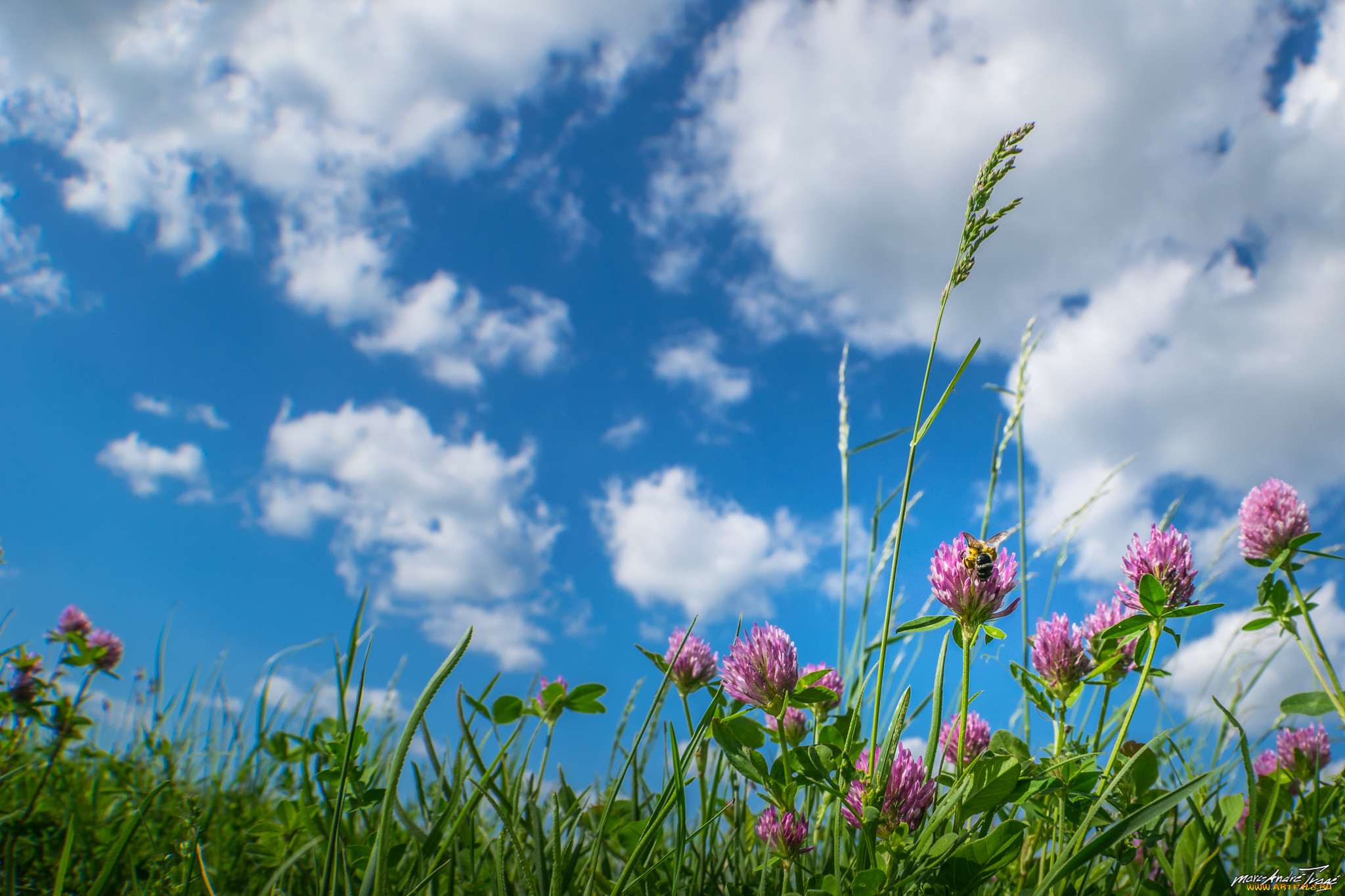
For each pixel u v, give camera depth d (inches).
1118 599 15.8
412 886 14.6
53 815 20.1
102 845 18.7
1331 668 17.3
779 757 14.1
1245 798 17.1
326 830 16.5
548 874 15.1
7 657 23.6
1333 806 17.1
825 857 15.9
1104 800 13.4
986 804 12.7
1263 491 19.8
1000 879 15.5
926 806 13.3
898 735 13.2
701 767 16.2
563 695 17.8
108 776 25.5
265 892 14.7
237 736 26.5
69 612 30.0
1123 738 13.6
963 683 13.6
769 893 15.6
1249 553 19.7
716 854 16.8
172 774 23.6
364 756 17.9
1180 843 14.8
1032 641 16.1
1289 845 15.5
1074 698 15.6
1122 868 15.7
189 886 15.4
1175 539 15.2
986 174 13.5
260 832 17.2
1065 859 12.6
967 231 13.6
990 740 16.2
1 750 22.9
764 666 14.1
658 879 15.9
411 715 12.1
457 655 12.3
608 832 17.1
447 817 14.9
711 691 17.3
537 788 16.4
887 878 12.7
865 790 13.3
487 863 16.9
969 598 13.5
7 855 16.6
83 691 26.2
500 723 17.7
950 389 13.4
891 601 13.5
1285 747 19.8
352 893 14.4
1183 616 13.6
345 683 16.3
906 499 13.6
